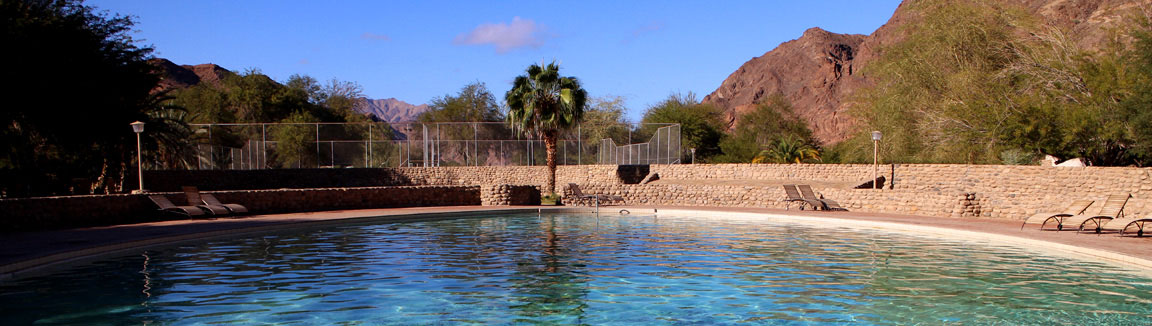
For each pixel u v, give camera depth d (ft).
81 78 78.95
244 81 212.84
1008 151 98.48
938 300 25.67
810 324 22.16
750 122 262.67
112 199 54.19
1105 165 84.53
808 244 42.91
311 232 50.65
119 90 85.71
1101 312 23.71
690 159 196.13
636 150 124.98
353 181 115.75
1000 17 107.34
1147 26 78.23
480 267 33.42
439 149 123.65
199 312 23.44
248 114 204.03
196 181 104.47
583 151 131.64
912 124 109.70
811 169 99.30
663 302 25.40
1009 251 39.29
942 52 108.88
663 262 35.14
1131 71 79.46
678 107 216.33
